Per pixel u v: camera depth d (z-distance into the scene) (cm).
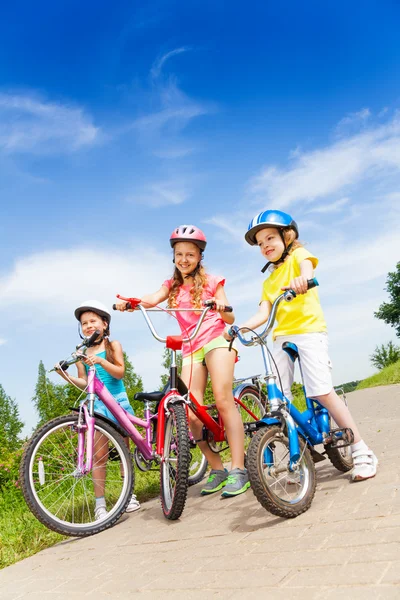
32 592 303
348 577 214
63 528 412
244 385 520
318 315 392
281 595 215
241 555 275
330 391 375
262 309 411
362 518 279
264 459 330
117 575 298
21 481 414
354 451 371
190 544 321
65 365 460
